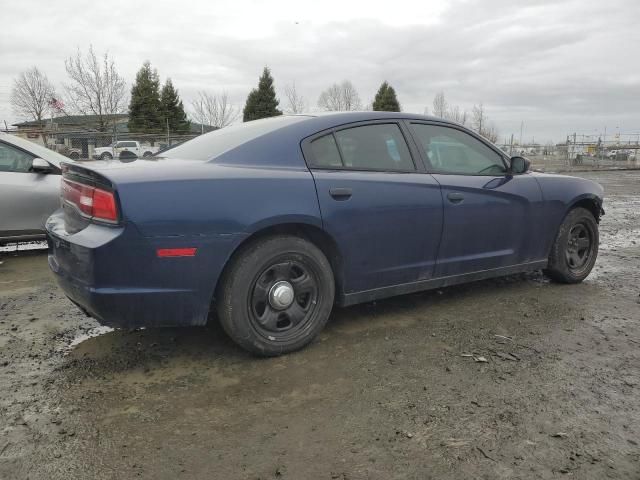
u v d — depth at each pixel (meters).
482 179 3.87
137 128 41.00
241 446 2.12
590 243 4.70
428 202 3.50
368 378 2.73
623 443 2.13
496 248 3.99
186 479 1.91
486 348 3.13
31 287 4.49
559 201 4.34
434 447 2.11
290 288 3.00
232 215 2.74
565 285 4.61
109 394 2.55
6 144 5.66
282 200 2.89
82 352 3.08
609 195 14.38
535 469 1.96
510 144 35.41
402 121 3.64
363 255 3.26
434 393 2.56
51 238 3.01
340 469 1.97
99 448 2.10
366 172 3.31
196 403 2.47
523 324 3.57
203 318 2.78
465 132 3.97
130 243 2.54
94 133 21.41
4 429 2.22
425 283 3.63
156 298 2.64
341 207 3.11
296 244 2.98
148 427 2.26
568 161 33.56
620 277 4.94
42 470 1.95
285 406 2.44
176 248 2.63
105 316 2.60
